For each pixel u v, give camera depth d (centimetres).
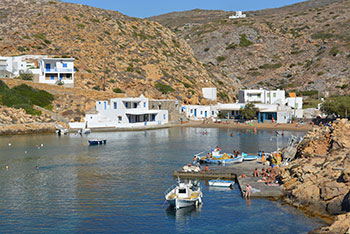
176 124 13725
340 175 4397
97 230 3966
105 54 17838
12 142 9594
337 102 12556
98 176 6034
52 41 17812
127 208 4569
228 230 3912
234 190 5200
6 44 15988
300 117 14362
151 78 17100
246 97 16400
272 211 4334
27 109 11938
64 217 4297
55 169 6531
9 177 5988
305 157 5575
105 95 14588
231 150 8150
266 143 9100
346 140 5194
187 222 4141
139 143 9444
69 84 14688
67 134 11250
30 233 3888
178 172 6066
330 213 4109
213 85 19462
